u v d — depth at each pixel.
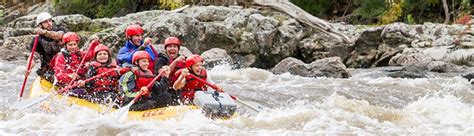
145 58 15.19
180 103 15.41
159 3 45.25
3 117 15.29
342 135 13.07
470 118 15.71
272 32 34.00
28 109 16.33
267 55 34.25
